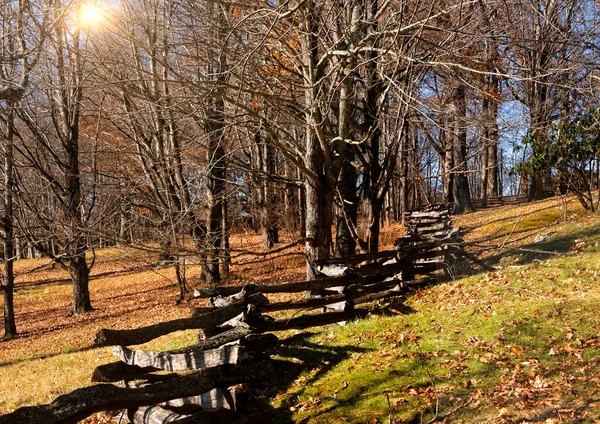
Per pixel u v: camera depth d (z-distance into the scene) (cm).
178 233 1182
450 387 314
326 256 1014
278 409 529
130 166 1573
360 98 1215
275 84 1066
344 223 1298
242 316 649
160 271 2619
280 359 719
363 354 657
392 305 812
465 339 482
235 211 2112
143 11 1137
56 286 2759
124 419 586
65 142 1705
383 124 1225
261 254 941
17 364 1216
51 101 1509
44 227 1385
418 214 1606
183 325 584
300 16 943
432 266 891
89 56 1022
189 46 1055
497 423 251
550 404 234
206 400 515
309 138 1029
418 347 598
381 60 939
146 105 1131
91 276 2672
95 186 1420
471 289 620
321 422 527
